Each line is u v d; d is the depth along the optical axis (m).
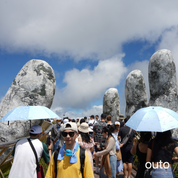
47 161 2.48
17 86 5.49
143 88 9.34
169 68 7.11
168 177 2.16
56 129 4.85
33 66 5.79
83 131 3.30
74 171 1.79
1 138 4.79
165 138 2.29
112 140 3.33
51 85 5.82
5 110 5.18
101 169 3.37
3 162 3.48
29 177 2.20
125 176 4.27
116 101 13.78
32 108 2.85
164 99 7.00
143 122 2.31
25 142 2.38
